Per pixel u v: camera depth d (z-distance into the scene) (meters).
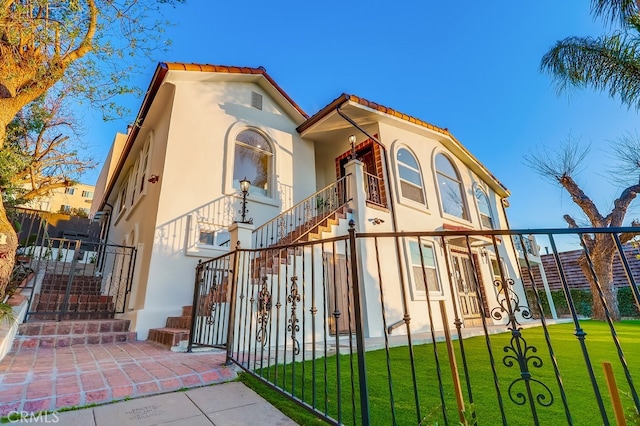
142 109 7.03
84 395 2.25
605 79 6.64
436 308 7.32
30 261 6.32
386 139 8.11
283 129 8.23
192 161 6.28
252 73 7.59
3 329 3.57
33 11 3.79
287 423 2.03
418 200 8.28
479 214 10.47
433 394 2.53
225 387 2.64
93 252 12.27
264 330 3.06
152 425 1.96
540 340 5.15
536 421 1.41
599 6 6.02
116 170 9.85
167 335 4.23
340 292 5.84
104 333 4.63
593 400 2.38
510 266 10.93
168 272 5.42
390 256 6.79
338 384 1.90
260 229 6.75
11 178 5.86
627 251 11.49
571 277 13.40
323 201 7.98
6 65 3.63
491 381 2.87
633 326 7.32
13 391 2.24
